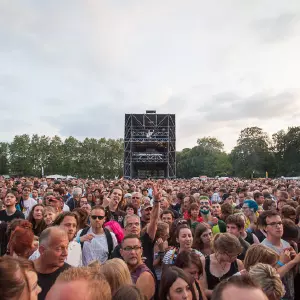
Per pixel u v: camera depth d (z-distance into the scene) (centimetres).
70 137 9525
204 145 10550
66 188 1594
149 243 474
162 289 290
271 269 282
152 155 4188
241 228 501
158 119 4216
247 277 160
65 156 9388
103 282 168
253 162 8050
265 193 1095
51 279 309
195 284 332
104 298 159
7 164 9338
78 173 9300
